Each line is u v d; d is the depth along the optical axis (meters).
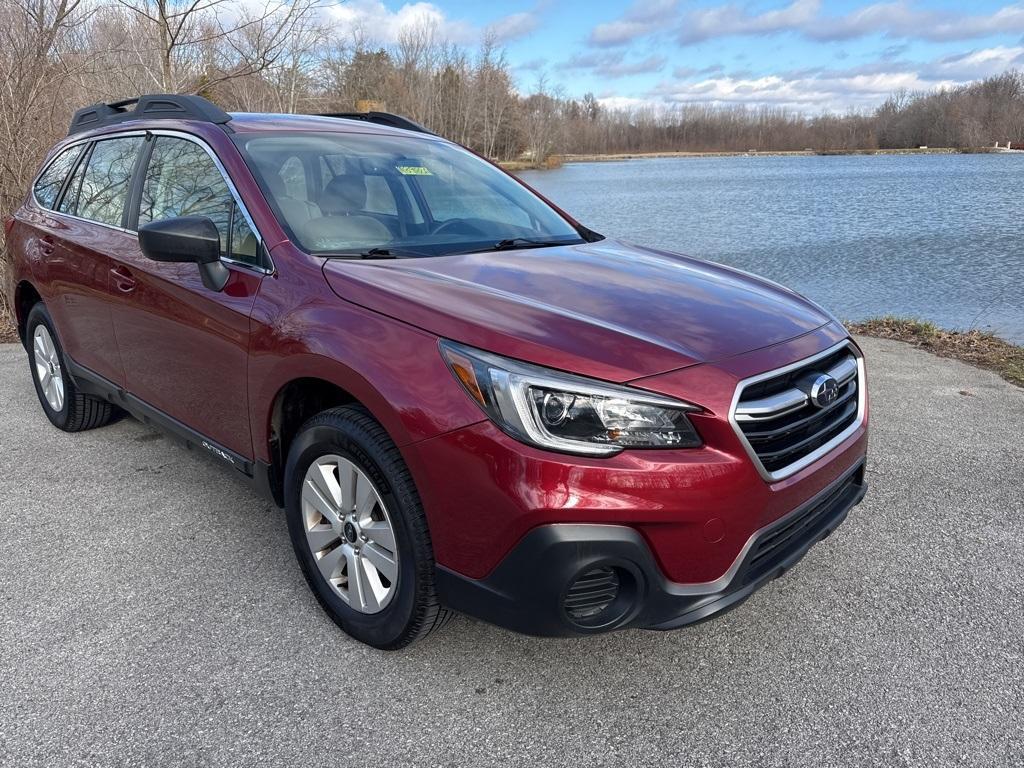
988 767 2.14
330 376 2.44
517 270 2.84
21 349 6.92
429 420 2.18
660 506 2.07
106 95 8.63
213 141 3.23
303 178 3.17
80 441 4.54
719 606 2.22
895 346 7.08
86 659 2.55
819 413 2.44
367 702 2.38
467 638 2.70
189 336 3.10
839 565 3.23
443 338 2.25
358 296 2.50
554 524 2.04
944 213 26.61
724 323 2.50
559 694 2.43
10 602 2.88
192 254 2.76
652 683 2.49
